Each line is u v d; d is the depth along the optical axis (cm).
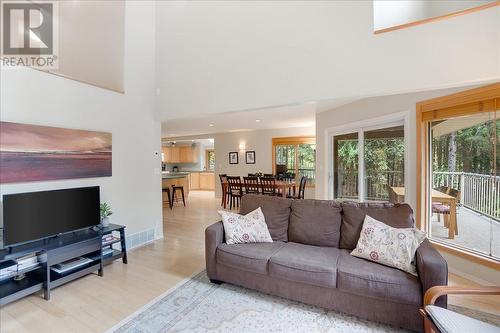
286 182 606
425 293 166
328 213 265
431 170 316
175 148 1174
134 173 376
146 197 395
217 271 253
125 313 213
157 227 414
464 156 287
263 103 330
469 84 241
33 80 264
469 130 282
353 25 281
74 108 300
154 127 412
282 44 318
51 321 203
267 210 288
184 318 206
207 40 369
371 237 223
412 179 324
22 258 229
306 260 216
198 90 376
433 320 144
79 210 283
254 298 233
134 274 284
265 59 329
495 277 250
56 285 242
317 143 535
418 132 315
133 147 375
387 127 376
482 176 273
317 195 538
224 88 357
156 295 240
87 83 315
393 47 263
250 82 339
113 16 368
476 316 207
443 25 243
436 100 292
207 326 196
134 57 378
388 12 414
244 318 205
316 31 299
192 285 258
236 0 346
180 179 766
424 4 403
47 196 255
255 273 232
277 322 199
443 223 310
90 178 316
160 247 372
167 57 402
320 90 297
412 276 189
